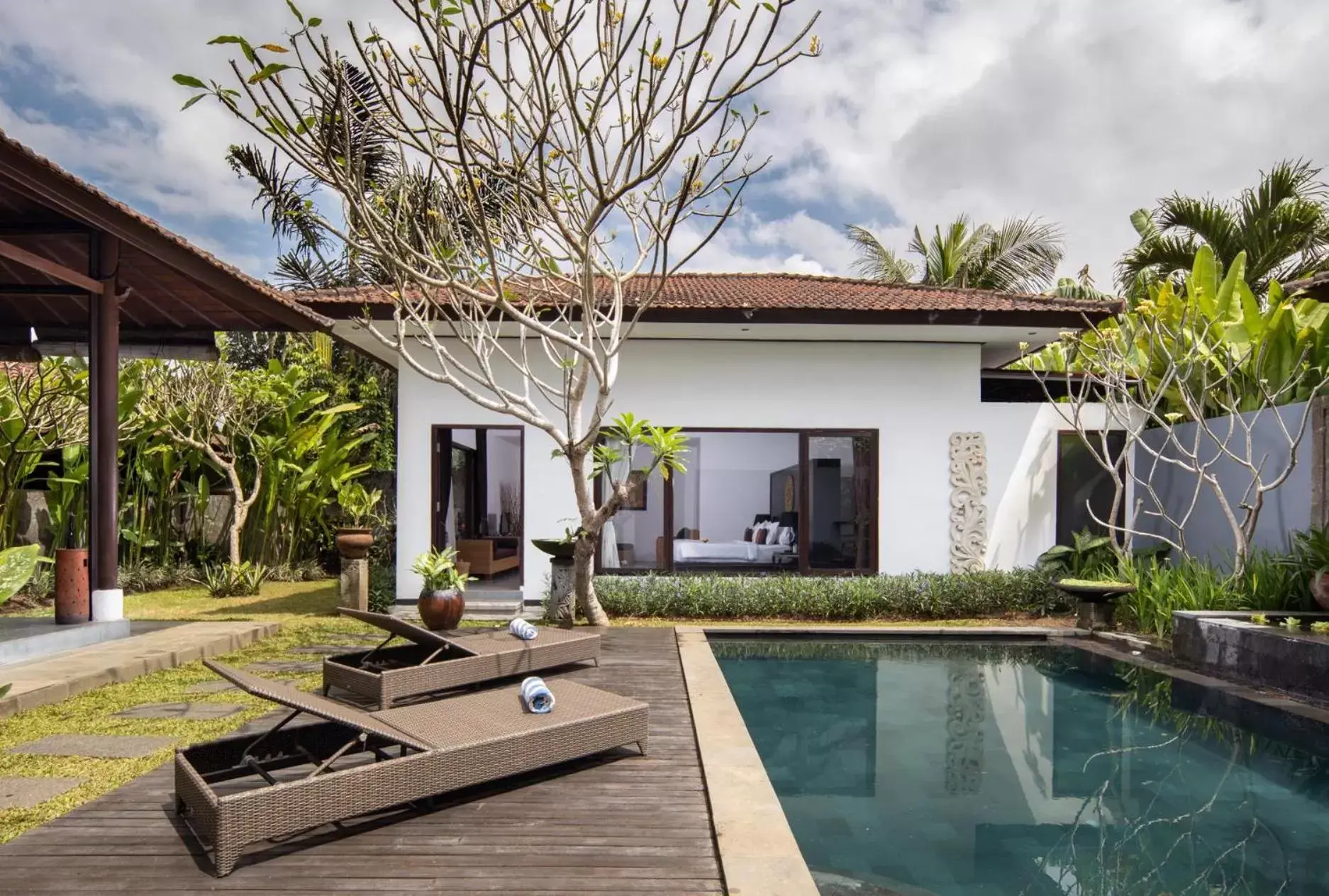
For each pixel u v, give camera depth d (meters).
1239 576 8.73
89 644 7.61
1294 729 6.00
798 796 4.69
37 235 8.25
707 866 3.29
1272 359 9.81
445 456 11.80
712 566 11.71
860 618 10.14
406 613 10.49
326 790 3.43
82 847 3.41
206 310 10.08
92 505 8.06
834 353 11.66
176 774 3.75
